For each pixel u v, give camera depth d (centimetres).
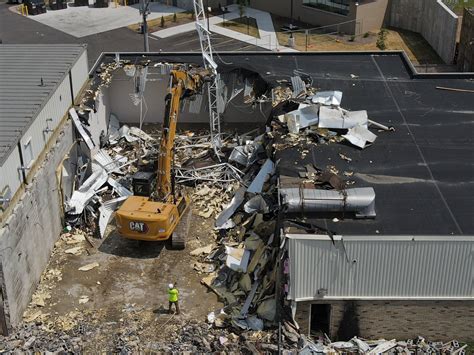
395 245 2370
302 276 2422
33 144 2850
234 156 3559
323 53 4097
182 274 2905
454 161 2925
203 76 3453
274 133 3200
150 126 4116
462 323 2495
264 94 3709
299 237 2373
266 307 2620
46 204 2947
